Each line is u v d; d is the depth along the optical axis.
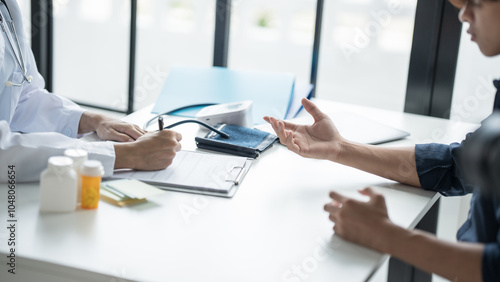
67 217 1.02
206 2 4.23
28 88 1.57
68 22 3.37
